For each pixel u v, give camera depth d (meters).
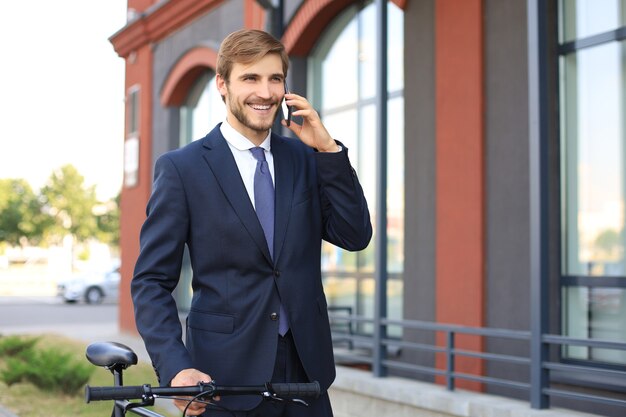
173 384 2.20
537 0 6.03
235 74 2.42
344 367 8.34
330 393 7.91
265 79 2.42
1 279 54.31
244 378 2.41
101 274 27.91
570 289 6.88
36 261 69.19
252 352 2.43
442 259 7.91
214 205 2.47
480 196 7.47
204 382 2.09
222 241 2.46
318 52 10.63
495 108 7.42
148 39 14.70
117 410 2.55
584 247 6.80
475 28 7.59
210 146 2.55
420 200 8.31
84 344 13.55
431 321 8.12
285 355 2.48
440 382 7.93
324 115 10.54
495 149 7.41
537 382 5.91
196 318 2.48
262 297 2.45
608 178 6.64
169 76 14.08
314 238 2.58
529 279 7.05
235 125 2.56
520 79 7.19
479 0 7.56
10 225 51.41
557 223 6.93
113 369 2.43
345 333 9.77
